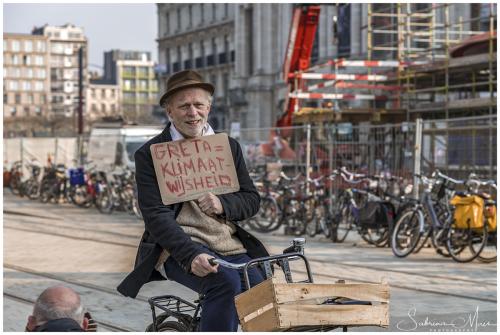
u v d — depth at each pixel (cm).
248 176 546
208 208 525
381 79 2697
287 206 1791
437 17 3694
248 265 489
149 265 523
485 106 2402
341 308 461
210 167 535
